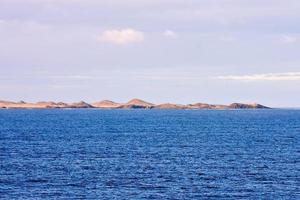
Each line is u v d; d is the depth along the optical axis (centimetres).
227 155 11712
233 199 7169
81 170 9356
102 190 7619
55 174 8894
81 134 18238
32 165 9919
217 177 8719
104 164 10144
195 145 14075
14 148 13012
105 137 16862
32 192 7450
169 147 13500
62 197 7169
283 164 10238
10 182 8131
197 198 7200
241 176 8825
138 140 15662
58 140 15525
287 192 7588
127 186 7912
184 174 8981
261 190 7706
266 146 13825
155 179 8481
